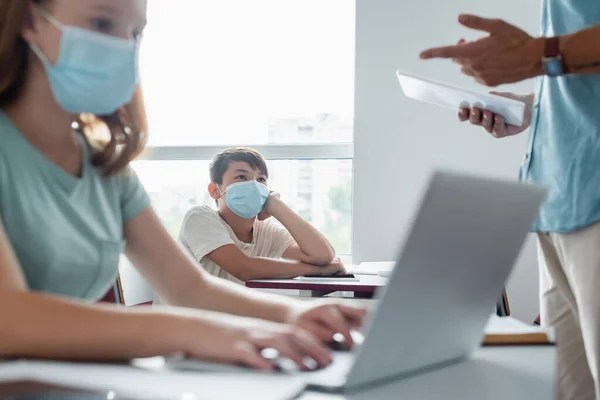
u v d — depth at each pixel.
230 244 2.22
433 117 3.08
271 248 2.49
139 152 1.07
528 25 2.99
